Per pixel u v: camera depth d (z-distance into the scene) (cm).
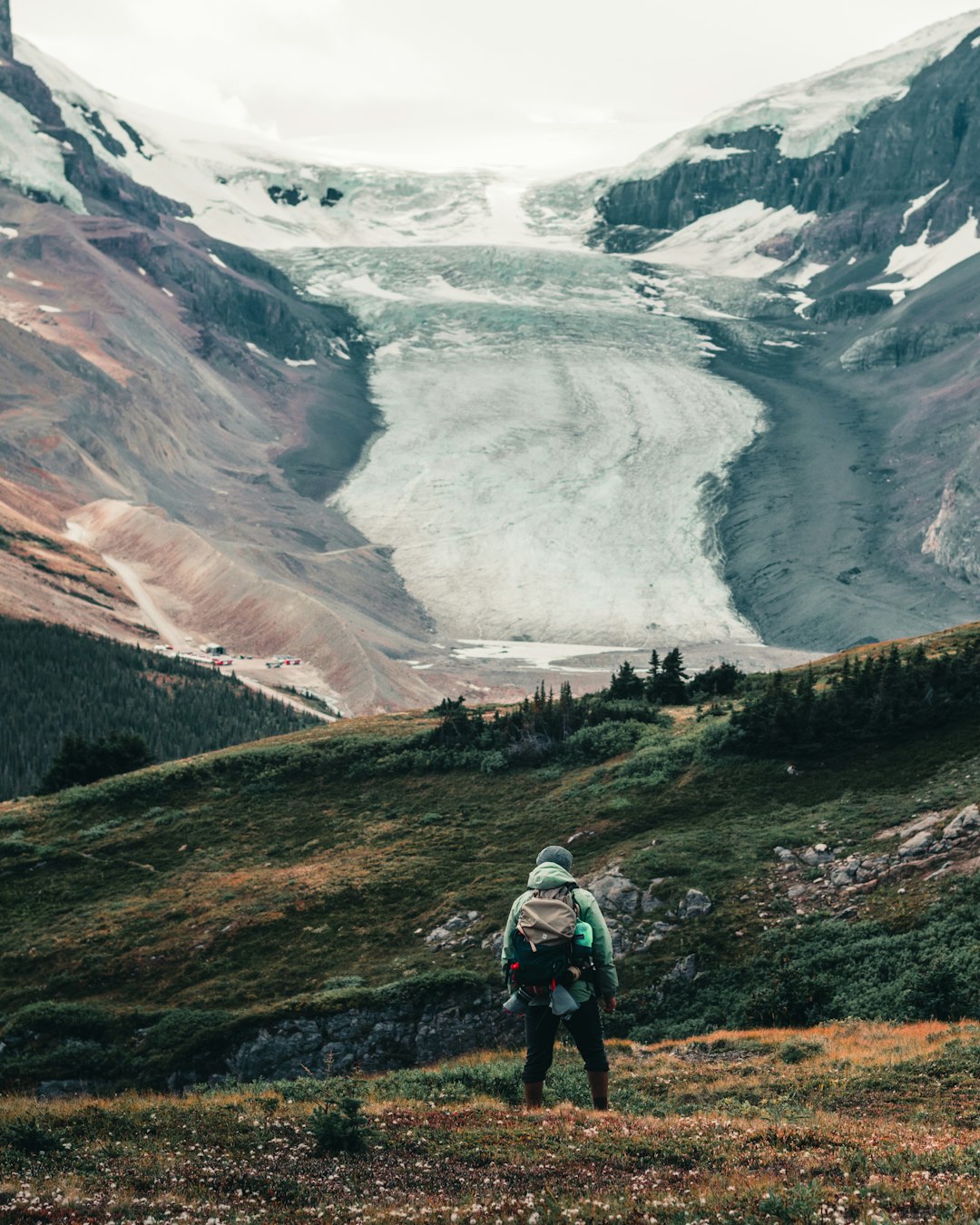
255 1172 907
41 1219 754
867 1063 1706
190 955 4859
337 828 6041
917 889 3541
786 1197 755
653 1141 998
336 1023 3925
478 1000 3906
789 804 4766
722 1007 3416
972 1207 733
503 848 5278
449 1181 880
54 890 5875
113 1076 3925
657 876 4291
